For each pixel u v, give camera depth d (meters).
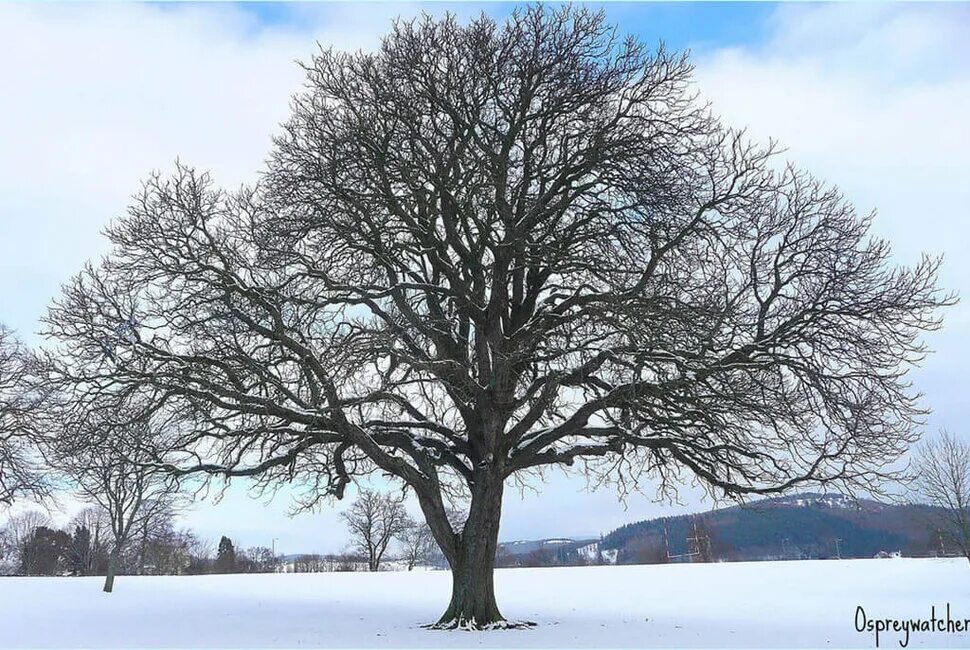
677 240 17.59
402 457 19.59
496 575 53.84
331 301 17.78
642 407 17.22
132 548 64.44
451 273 19.27
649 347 16.36
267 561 118.00
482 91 18.86
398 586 43.62
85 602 30.84
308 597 34.69
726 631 18.95
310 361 16.56
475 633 17.42
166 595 35.84
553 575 51.94
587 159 18.44
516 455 18.80
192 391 16.41
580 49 19.20
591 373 17.70
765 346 16.91
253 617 23.62
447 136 19.20
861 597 31.77
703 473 17.86
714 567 56.03
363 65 18.97
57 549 81.75
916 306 16.98
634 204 17.88
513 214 19.05
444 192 18.69
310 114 19.53
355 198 18.16
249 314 17.86
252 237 18.45
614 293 17.34
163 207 17.94
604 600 31.23
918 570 45.78
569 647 15.31
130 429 16.73
